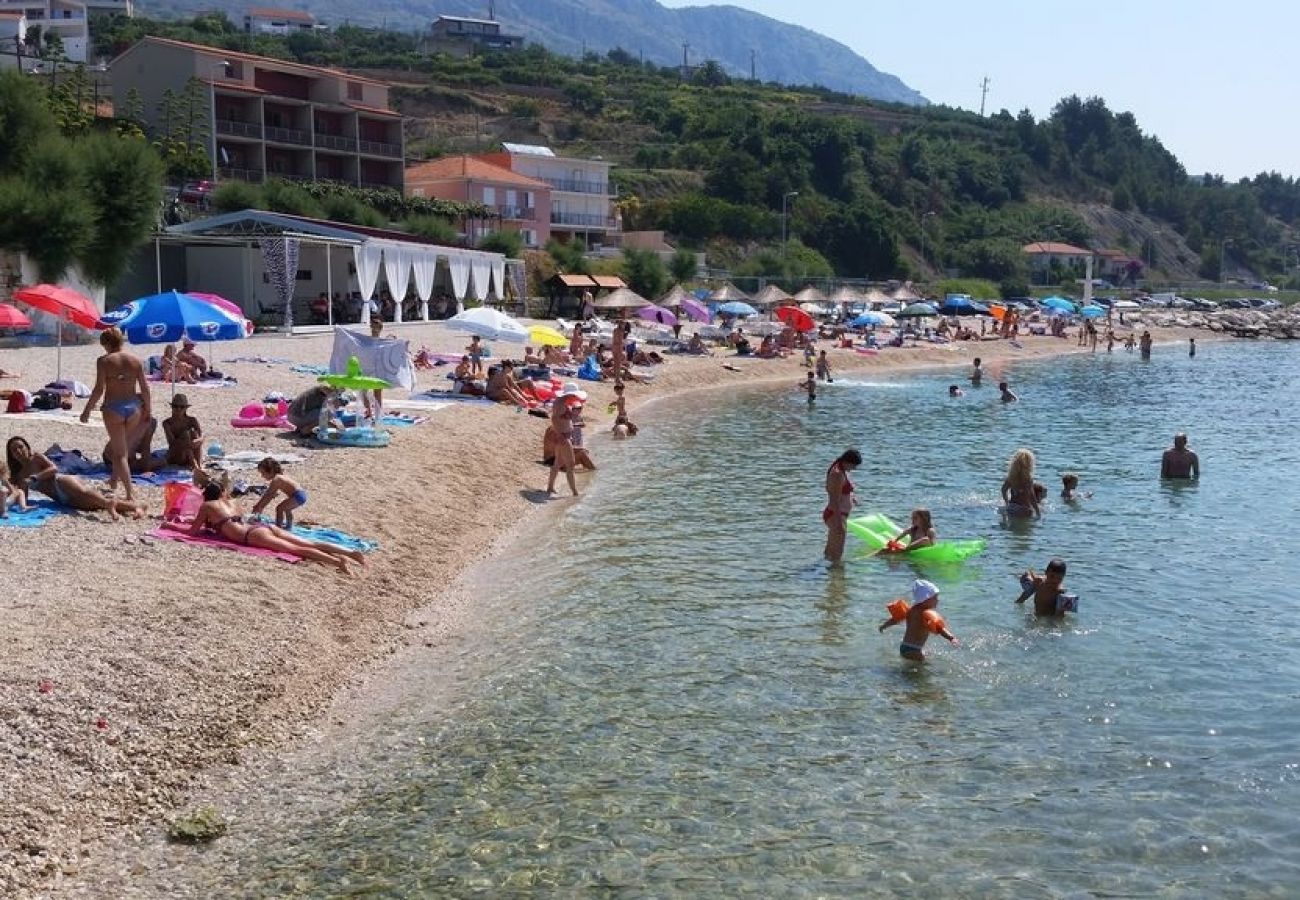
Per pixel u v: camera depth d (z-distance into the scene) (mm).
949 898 8273
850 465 17594
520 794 9773
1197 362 69438
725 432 33219
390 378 24328
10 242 36406
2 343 34688
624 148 147125
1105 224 185000
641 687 12297
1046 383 53062
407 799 9656
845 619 14781
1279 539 19516
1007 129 199500
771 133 143500
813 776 10172
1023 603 15461
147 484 17109
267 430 22812
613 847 8914
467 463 23312
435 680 12461
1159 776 10227
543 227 97875
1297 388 50750
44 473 15367
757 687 12328
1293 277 188000
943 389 48750
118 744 9680
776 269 100312
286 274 44344
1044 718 11539
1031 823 9359
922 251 136000
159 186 41125
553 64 185125
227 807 9406
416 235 63250
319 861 8656
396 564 16203
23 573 12695
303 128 82000
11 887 7887
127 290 47719
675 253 87375
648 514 21219
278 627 12703
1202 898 8297
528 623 14523
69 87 71938
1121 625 14617
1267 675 12805
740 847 8938
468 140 141875
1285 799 9797
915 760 10523
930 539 18172
